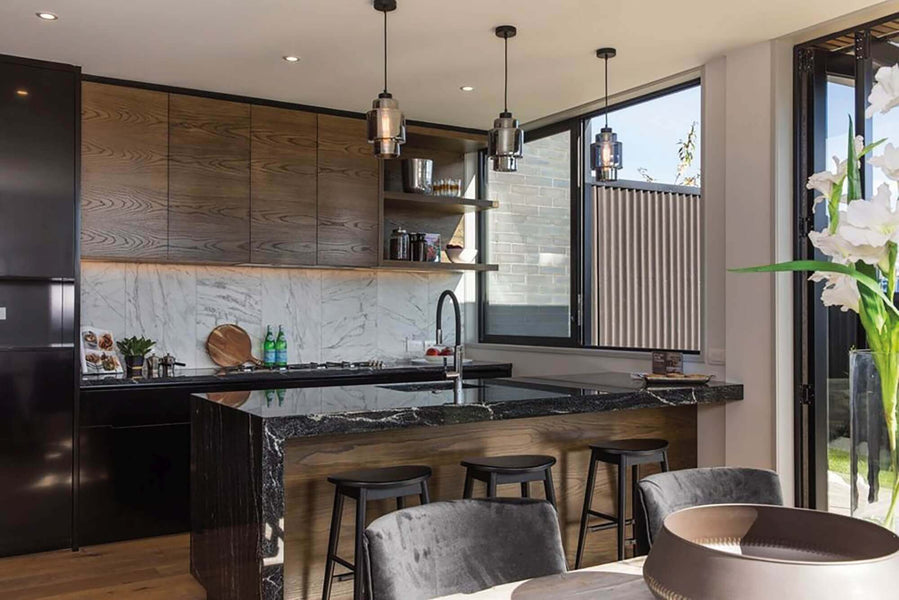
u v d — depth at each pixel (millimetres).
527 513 1813
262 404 3025
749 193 3896
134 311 4832
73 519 4203
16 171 4102
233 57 4098
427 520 1700
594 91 4703
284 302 5344
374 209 5281
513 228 5801
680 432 4082
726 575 1056
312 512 3033
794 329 3793
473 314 6148
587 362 4934
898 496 1186
